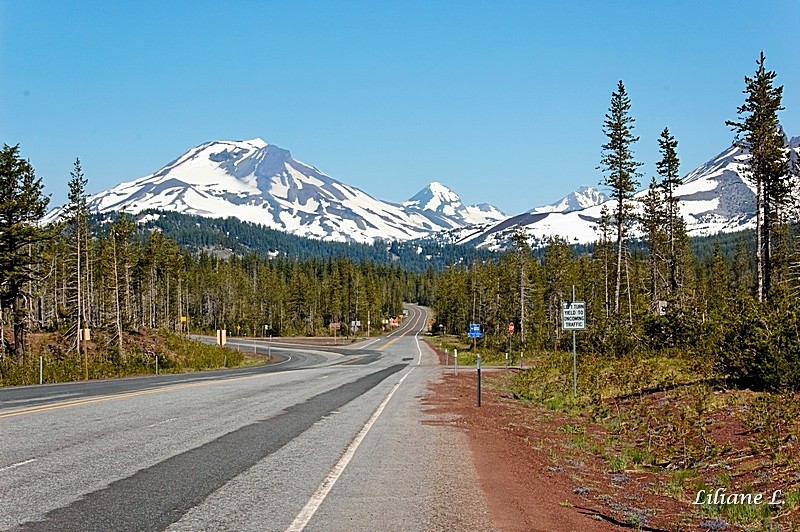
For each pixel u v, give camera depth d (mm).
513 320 86938
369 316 149375
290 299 146750
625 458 14242
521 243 82938
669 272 63719
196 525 7574
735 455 13289
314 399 23219
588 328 45438
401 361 66500
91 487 9297
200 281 146125
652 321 39969
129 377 40375
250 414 18234
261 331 137125
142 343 65312
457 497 9438
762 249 44938
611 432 18172
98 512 8031
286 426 16016
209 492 9164
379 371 46000
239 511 8219
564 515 9008
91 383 31734
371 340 120562
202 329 141250
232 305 140000
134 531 7297
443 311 139250
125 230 79625
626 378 26562
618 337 40938
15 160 48594
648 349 38688
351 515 8195
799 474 11211
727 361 21922
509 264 90750
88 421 16016
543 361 42156
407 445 13945
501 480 10930
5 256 46812
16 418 16297
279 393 25359
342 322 145375
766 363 19484
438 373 43781
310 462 11562
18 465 10695
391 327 170500
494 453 13680
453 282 135375
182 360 58969
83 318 62281
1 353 47531
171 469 10625
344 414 19016
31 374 38281
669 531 8867
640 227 62938
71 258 70688
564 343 63906
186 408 19328
